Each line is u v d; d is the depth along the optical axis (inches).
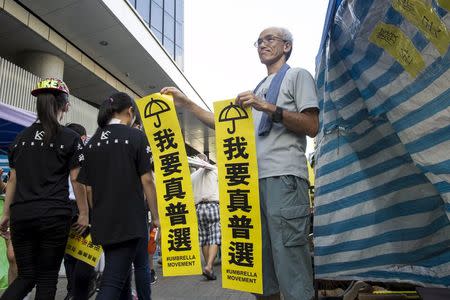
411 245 84.1
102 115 94.0
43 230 86.4
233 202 76.8
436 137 68.1
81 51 399.2
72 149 93.4
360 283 99.8
